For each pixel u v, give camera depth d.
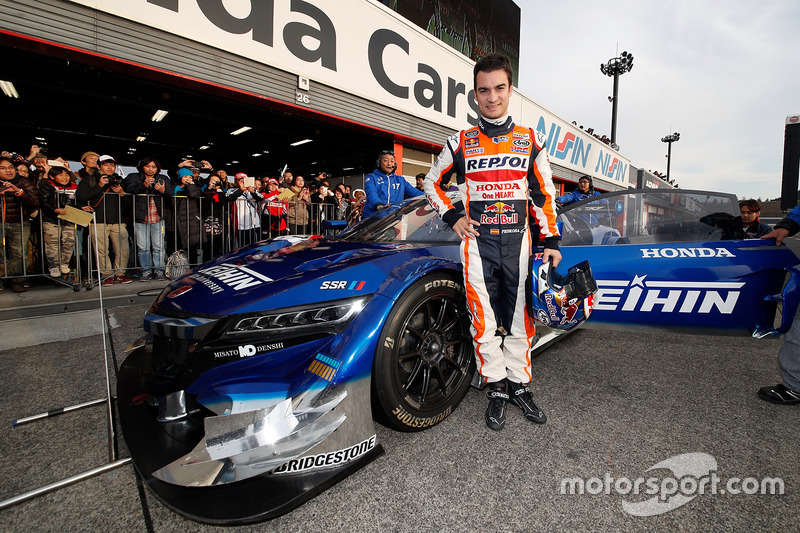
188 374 1.29
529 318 1.63
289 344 1.24
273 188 5.21
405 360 1.47
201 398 1.26
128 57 3.56
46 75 4.75
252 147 9.88
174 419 1.34
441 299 1.59
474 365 1.72
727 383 1.98
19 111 7.06
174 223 4.28
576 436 1.49
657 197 2.08
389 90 6.13
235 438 1.13
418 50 6.61
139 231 4.15
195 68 4.00
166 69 3.80
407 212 2.33
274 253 1.82
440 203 1.61
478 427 1.57
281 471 1.15
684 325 1.72
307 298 1.28
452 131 7.57
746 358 2.35
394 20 6.09
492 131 1.51
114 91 5.41
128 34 3.55
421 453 1.38
